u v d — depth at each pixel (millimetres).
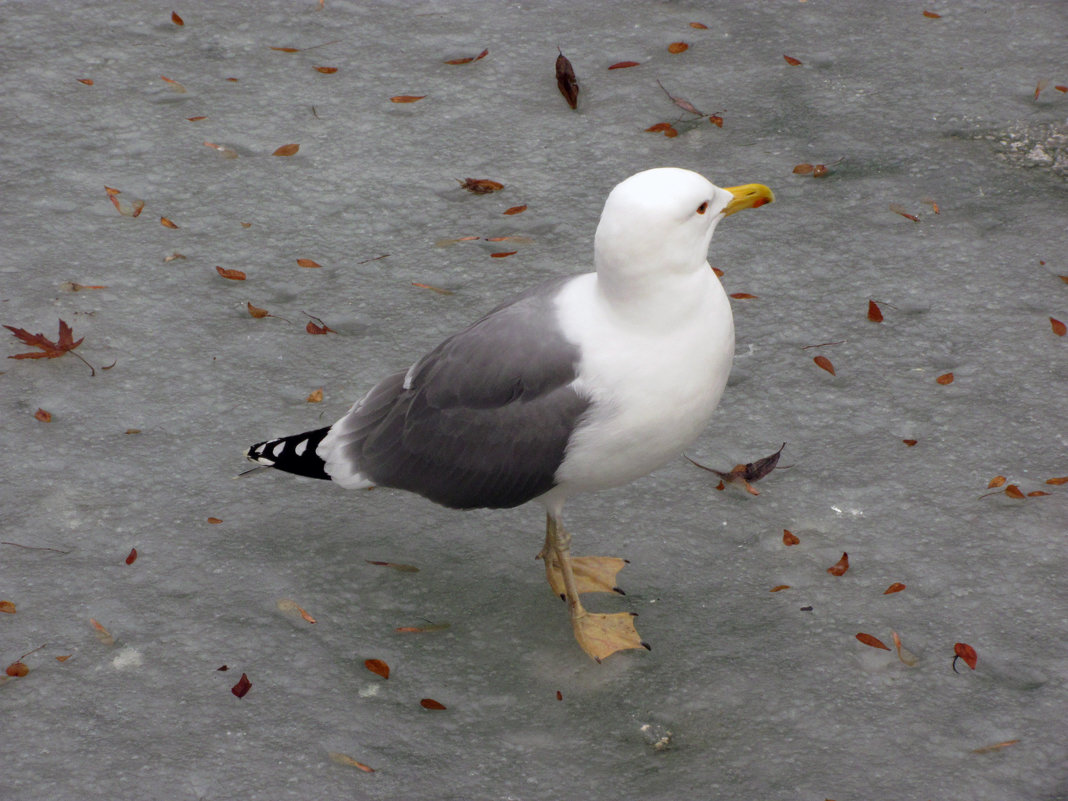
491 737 7551
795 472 9539
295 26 15812
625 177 13125
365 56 15227
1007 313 11117
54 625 8266
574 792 7164
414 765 7352
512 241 12203
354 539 9062
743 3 16188
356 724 7625
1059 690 7664
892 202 12680
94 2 16219
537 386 7605
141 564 8773
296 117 14156
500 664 8094
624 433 7586
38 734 7504
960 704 7625
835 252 12023
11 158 13320
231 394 10344
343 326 11172
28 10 15992
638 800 7094
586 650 8023
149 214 12609
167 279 11695
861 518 9109
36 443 9766
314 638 8250
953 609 8312
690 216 7215
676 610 8445
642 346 7395
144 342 10891
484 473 7898
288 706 7742
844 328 11039
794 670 7930
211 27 15773
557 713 7719
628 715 7684
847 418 10047
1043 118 13867
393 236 12352
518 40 15484
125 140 13703
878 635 8148
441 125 14008
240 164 13383
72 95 14422
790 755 7348
